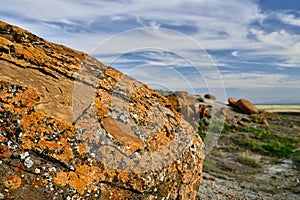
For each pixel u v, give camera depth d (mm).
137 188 2795
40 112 2617
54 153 2529
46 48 3238
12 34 3133
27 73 2811
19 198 2365
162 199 3018
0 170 2357
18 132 2469
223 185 8148
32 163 2445
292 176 10750
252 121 23594
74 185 2533
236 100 28469
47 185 2451
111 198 2678
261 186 9188
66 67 3141
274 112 30406
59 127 2637
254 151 14820
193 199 3588
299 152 14320
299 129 22359
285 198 8156
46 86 2822
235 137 16922
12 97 2572
